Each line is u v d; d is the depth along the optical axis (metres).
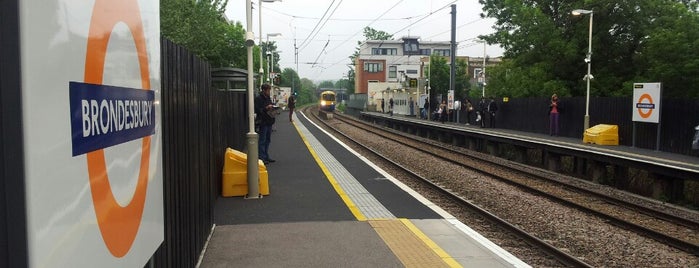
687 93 26.98
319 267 5.40
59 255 1.49
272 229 6.90
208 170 6.46
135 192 2.37
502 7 33.88
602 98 24.31
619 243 7.58
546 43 31.44
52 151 1.44
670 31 27.09
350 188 10.30
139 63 2.49
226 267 5.35
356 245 6.20
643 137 20.86
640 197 12.05
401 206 8.59
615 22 29.47
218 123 9.06
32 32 1.33
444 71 60.31
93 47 1.80
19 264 1.31
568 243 7.58
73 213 1.59
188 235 4.60
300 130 28.53
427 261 5.64
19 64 1.29
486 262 5.66
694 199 11.69
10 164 1.30
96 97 1.82
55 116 1.46
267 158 14.06
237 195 9.24
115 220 2.04
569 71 31.77
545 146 17.47
